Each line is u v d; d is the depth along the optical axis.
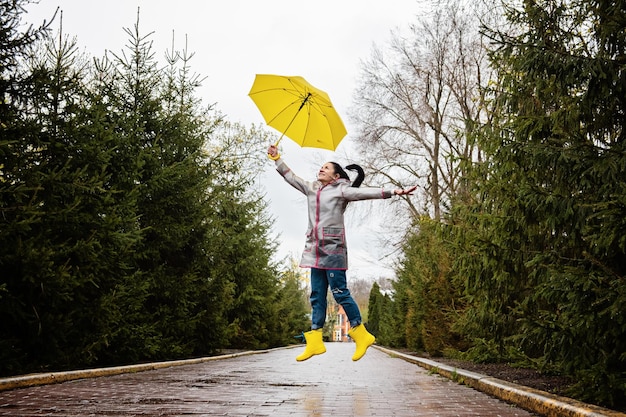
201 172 15.32
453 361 15.30
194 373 11.00
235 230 24.08
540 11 7.83
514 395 6.74
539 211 7.14
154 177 13.12
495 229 8.04
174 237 14.25
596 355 6.04
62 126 9.85
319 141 5.99
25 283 8.35
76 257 9.36
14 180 8.66
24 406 5.60
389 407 6.29
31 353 9.04
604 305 5.48
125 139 12.11
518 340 7.07
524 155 7.75
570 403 5.42
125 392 7.11
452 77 27.84
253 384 8.84
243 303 25.64
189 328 14.77
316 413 5.61
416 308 20.45
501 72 9.18
